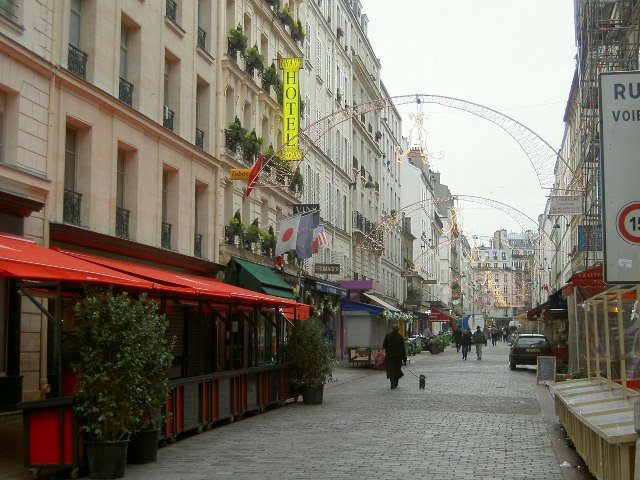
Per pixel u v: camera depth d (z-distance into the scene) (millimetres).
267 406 16703
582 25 26500
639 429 5055
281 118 33031
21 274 9375
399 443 11844
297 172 33219
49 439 9148
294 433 13016
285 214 33219
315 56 39750
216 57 25719
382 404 18203
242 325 25969
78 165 17500
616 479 6754
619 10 24859
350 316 35500
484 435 12781
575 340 20562
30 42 15195
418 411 16594
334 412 16438
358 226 49688
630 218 5195
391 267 63750
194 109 23797
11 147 14742
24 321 14625
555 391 12734
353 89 51156
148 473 9367
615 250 5195
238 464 9977
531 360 32062
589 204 27156
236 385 14797
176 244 22359
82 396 9172
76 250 16797
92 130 17562
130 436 9820
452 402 18656
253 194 28875
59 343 9914
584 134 26438
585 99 26406
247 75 28047
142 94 20141
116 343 9266
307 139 32500
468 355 50625
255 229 27641
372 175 57094
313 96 39250
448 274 108812
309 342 18391
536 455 10727
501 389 22625
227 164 26125
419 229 83688
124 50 19906
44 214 15570
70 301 15820
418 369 33656
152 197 20734
